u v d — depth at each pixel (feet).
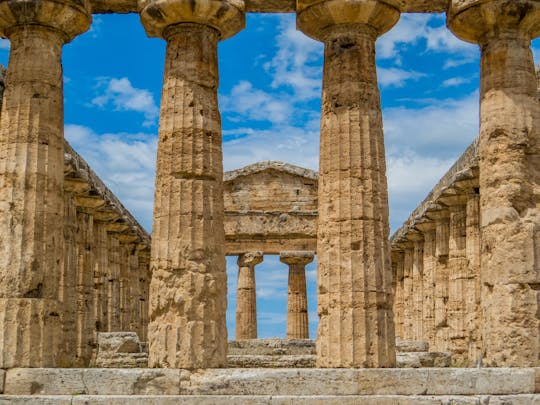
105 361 101.86
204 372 70.28
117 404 66.59
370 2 74.74
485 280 76.02
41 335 73.05
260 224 166.09
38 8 75.00
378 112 76.54
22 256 73.41
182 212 73.61
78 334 119.44
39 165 74.90
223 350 73.36
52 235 75.05
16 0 74.84
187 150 74.43
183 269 72.90
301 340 120.98
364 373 67.77
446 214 129.80
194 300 72.54
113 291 137.49
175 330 72.08
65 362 94.43
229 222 166.20
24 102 75.51
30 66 76.02
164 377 69.05
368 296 73.15
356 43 76.74
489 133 76.48
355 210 74.23
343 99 75.82
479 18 76.38
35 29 76.69
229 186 167.43
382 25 77.20
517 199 74.90
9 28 77.41
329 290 73.92
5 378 69.87
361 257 73.56
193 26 76.33
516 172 75.10
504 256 74.38
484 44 78.48
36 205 74.33
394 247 161.89
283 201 166.50
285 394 67.72
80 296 120.06
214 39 77.41
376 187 75.00
